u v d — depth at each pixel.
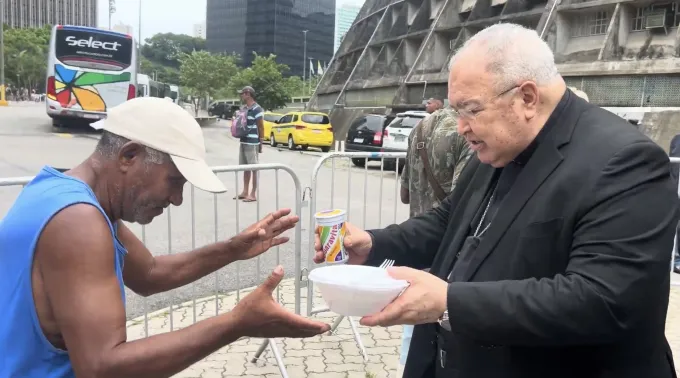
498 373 1.59
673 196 1.42
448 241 1.93
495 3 23.19
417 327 1.91
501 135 1.54
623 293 1.32
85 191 1.46
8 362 1.44
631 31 17.39
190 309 4.39
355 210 8.30
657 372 1.51
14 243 1.41
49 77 17.89
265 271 5.35
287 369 3.51
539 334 1.37
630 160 1.40
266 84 39.56
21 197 1.49
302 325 1.48
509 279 1.54
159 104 1.60
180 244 6.08
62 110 18.06
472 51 1.55
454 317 1.42
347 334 4.09
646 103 15.45
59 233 1.36
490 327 1.39
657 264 1.34
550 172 1.51
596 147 1.46
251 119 8.75
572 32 19.42
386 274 1.51
